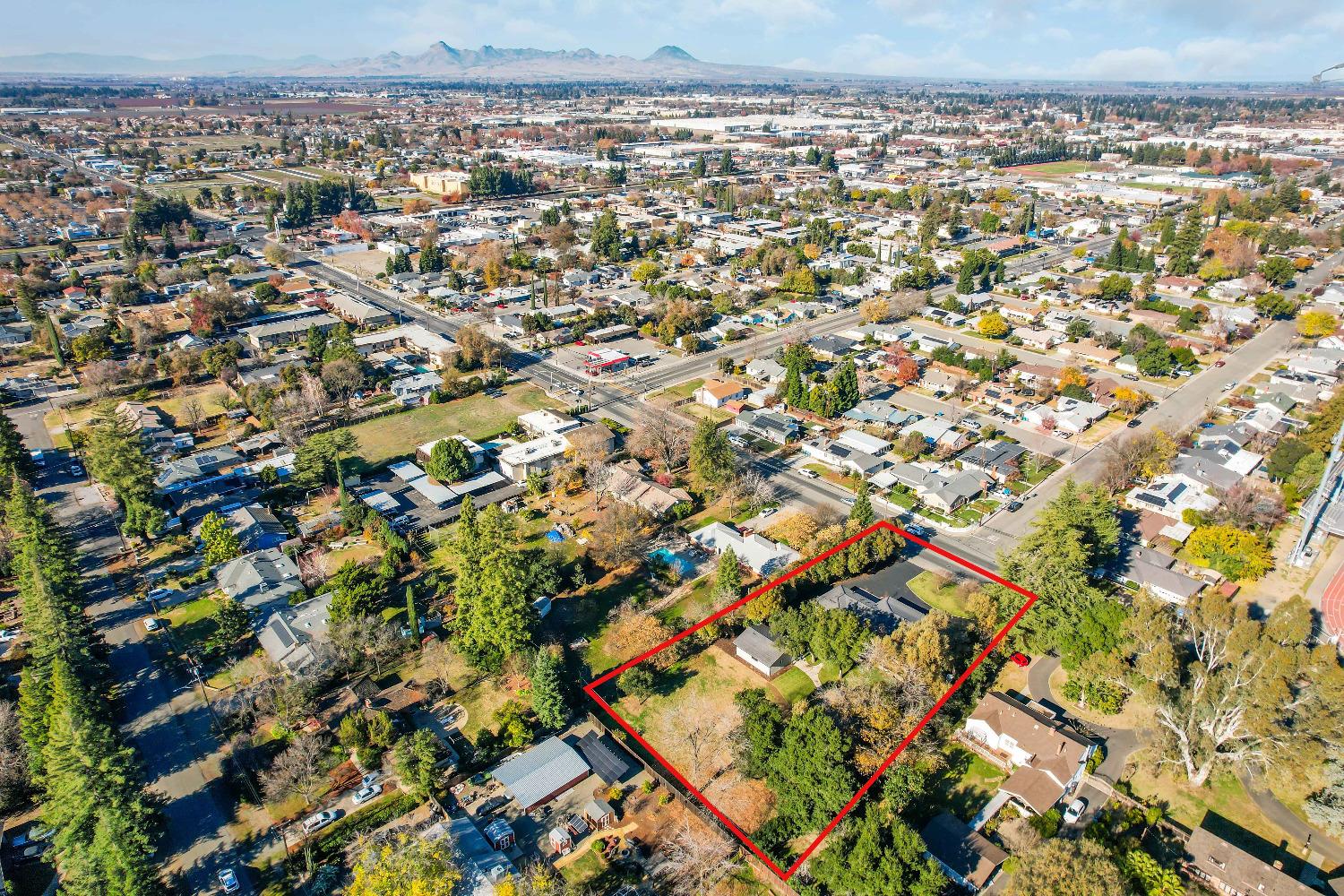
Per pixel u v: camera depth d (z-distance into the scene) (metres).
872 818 59.59
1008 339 176.50
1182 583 92.88
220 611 84.31
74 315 185.12
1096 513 95.12
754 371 154.38
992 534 106.81
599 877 61.75
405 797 69.12
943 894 59.41
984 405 145.25
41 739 68.12
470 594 83.75
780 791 66.31
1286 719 67.75
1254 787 69.00
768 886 61.38
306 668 79.88
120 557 102.56
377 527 104.31
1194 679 70.69
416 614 85.69
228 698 79.50
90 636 82.75
